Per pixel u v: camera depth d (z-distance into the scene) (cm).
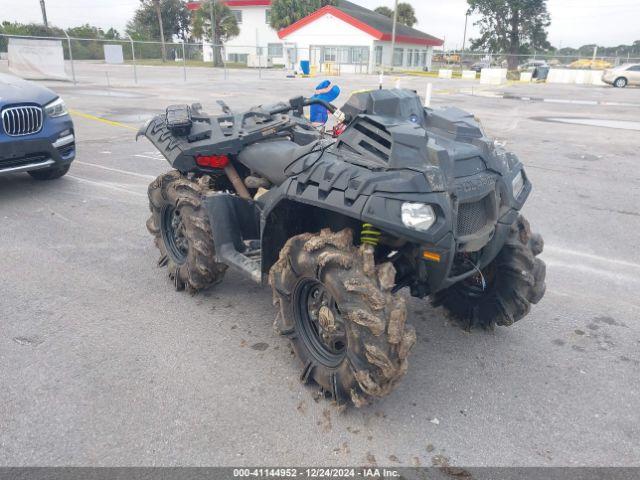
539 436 270
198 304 398
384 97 304
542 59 5109
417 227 246
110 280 434
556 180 809
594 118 1566
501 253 334
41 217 580
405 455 254
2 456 245
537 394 304
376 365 248
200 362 324
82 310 383
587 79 3509
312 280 280
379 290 248
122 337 349
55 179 732
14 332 351
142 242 516
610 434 273
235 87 2267
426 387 308
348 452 255
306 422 275
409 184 250
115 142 1010
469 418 282
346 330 260
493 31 5312
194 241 372
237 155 392
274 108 412
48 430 262
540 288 337
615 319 396
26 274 439
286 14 5162
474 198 274
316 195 270
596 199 711
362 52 4775
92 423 268
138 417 274
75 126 1163
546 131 1290
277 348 343
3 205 617
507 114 1633
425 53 5941
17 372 307
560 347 356
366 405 288
